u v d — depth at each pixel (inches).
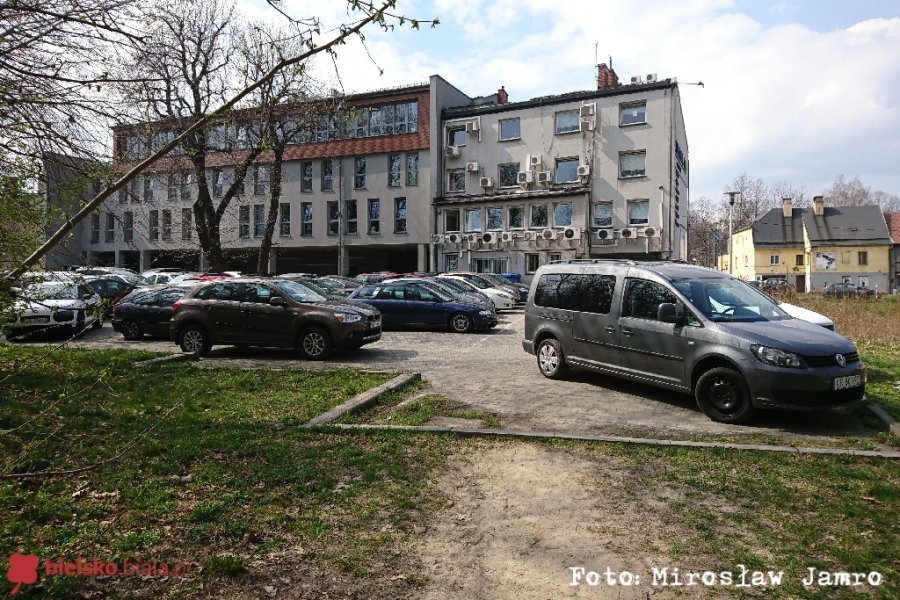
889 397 311.9
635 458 214.8
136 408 274.1
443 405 299.0
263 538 149.9
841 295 788.0
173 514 161.2
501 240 1397.6
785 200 2573.8
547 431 250.1
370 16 118.6
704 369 283.6
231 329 471.8
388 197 1512.1
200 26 634.8
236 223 1595.7
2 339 133.9
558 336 367.2
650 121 1262.3
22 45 176.6
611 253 1304.1
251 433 236.4
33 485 178.2
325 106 892.0
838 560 142.5
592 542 152.0
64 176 176.7
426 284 683.4
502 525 161.6
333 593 126.8
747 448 221.8
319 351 460.4
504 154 1413.6
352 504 172.2
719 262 3169.3
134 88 202.8
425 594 127.6
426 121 1469.0
